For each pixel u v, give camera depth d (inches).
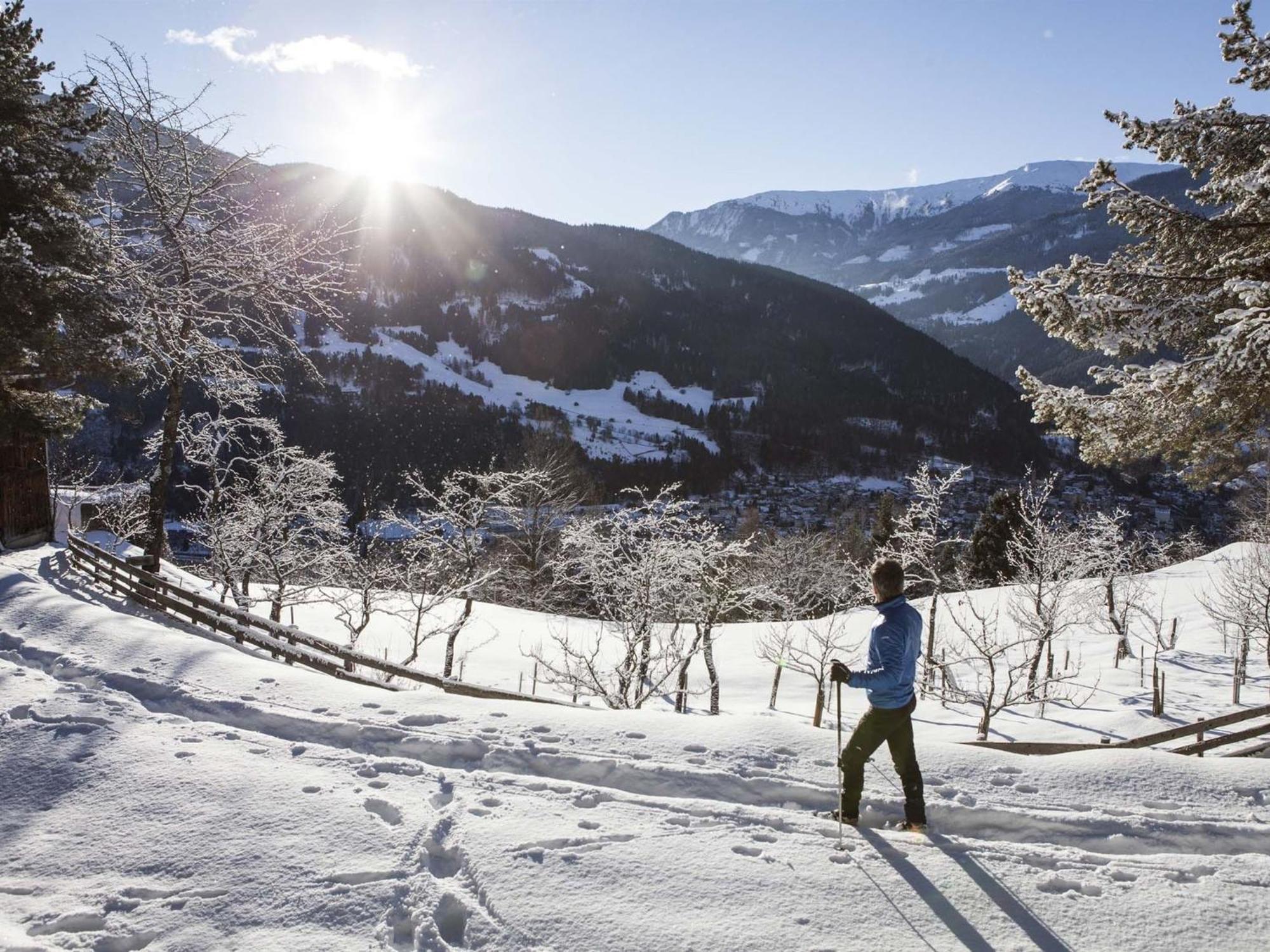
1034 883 191.2
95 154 680.4
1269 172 454.6
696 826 217.2
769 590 867.4
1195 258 527.8
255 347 749.3
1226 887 190.4
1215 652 861.2
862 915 177.0
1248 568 841.5
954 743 275.7
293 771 248.7
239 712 298.7
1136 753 262.7
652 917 174.9
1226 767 253.8
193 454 929.5
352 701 310.0
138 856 203.0
